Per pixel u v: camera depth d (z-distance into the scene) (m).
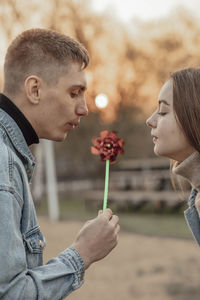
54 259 1.47
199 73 1.66
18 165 1.47
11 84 1.57
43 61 1.55
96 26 16.88
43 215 12.61
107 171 1.73
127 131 19.27
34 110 1.56
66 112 1.59
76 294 4.60
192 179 1.62
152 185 11.68
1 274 1.28
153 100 17.83
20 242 1.36
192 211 1.79
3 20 15.25
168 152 1.66
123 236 8.16
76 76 1.59
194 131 1.59
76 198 16.88
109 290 4.68
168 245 7.05
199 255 6.18
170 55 17.34
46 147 11.44
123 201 11.86
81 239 1.52
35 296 1.34
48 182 11.38
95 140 1.77
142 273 5.36
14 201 1.38
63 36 1.61
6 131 1.53
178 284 4.77
